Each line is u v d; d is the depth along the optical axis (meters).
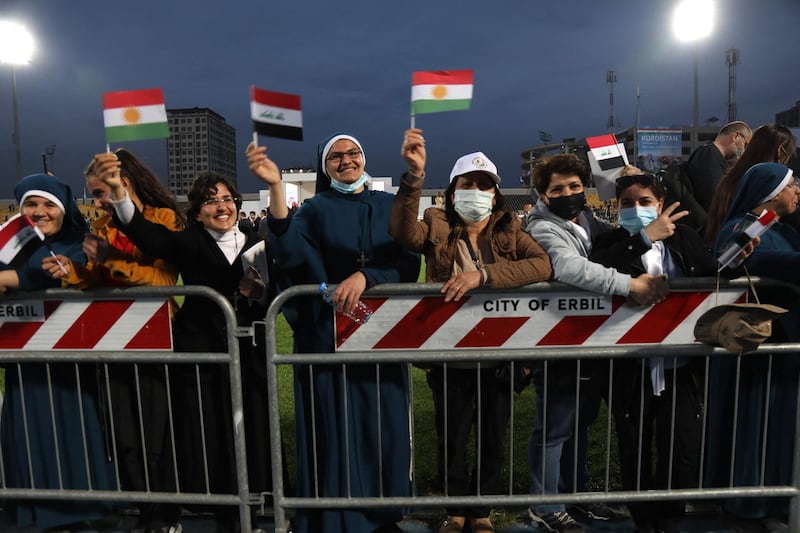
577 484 2.89
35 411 2.66
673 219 2.39
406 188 2.28
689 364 2.59
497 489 2.65
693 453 2.55
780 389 2.56
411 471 2.66
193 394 2.61
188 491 2.66
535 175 2.71
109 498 2.62
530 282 2.42
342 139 2.51
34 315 2.58
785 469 2.59
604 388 2.73
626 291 2.39
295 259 2.41
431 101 2.19
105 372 2.60
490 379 2.62
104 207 2.40
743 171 2.71
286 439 4.09
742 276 2.47
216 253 2.58
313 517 2.62
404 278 2.57
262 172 2.20
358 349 2.52
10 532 2.81
